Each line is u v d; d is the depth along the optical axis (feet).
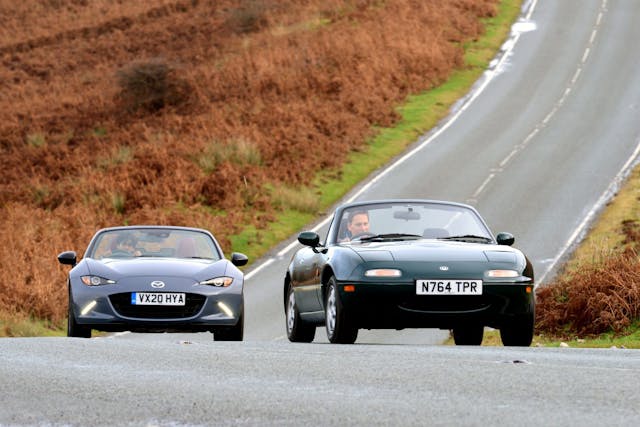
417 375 69.62
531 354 89.81
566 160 368.68
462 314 115.55
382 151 394.52
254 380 68.08
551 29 594.65
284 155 377.91
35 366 77.56
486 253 119.24
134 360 82.84
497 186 339.98
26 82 552.00
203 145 379.96
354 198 341.62
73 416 53.31
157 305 135.74
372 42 526.16
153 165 353.72
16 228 280.72
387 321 115.55
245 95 457.68
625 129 408.46
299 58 505.25
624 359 83.05
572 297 174.09
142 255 149.79
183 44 589.32
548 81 496.64
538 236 281.33
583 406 54.19
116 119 452.35
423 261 116.37
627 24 599.57
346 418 51.29
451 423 49.08
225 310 138.00
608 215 296.71
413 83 486.38
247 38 576.20
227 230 301.84
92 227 287.28
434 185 346.74
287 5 639.35
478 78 509.35
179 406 56.13
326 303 123.44
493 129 420.77
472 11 624.59
